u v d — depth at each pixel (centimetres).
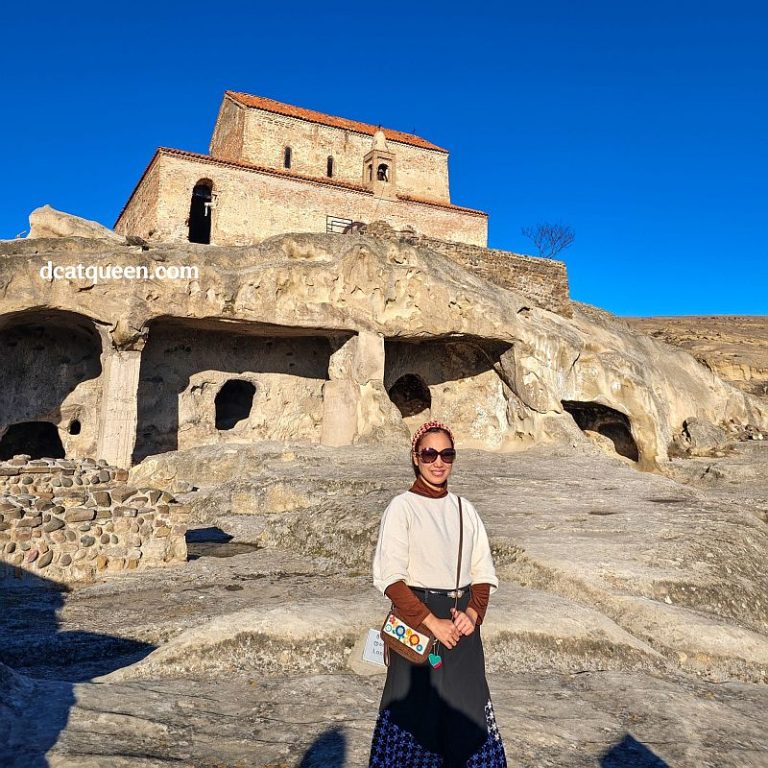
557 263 2664
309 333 2023
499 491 1173
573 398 2222
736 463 2145
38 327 1848
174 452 1747
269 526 1066
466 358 2320
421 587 264
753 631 584
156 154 2750
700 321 5391
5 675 370
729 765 343
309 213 2973
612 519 918
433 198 3600
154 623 607
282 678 443
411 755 248
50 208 1938
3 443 2033
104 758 296
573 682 462
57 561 785
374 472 1345
